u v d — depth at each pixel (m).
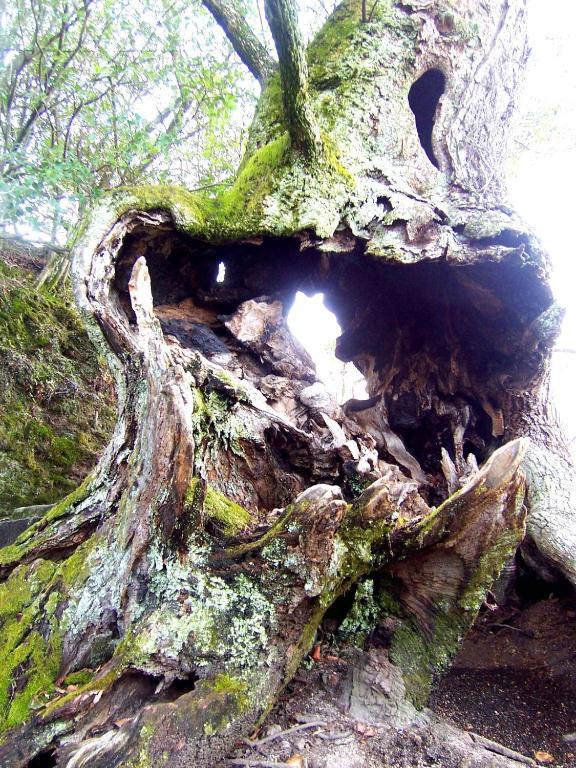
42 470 3.99
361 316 3.50
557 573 2.97
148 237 2.34
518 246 2.47
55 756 1.42
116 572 1.77
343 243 2.52
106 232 2.12
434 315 3.27
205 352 2.58
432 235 2.50
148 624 1.59
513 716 2.13
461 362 3.26
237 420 2.27
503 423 3.29
